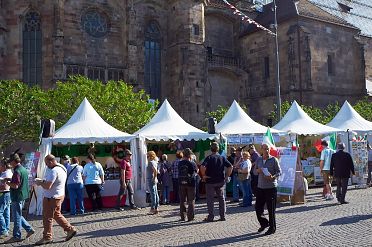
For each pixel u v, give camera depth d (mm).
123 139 22422
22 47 45062
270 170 13383
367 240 11711
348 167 19328
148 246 12250
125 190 21094
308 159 28094
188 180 16344
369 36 64750
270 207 13289
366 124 31797
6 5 44844
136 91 46875
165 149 28125
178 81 49688
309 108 47344
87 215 19469
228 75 58188
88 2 46906
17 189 13891
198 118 49250
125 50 48281
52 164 13344
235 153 23172
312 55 52625
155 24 51594
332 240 11922
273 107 54438
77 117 23516
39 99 30875
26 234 15188
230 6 33844
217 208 19953
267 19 57344
